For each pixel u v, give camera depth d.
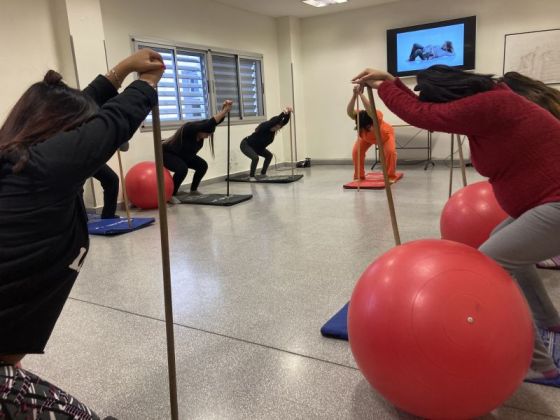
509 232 1.42
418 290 1.24
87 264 3.31
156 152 1.27
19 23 4.49
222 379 1.76
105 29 5.40
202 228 4.26
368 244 3.45
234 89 7.66
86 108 0.96
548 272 2.62
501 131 1.38
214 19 7.05
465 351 1.17
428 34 7.49
